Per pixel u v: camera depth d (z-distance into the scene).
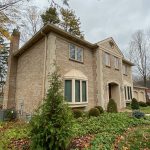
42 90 11.43
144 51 36.28
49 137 4.36
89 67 14.56
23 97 13.66
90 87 14.18
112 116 9.57
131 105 17.98
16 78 15.23
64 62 12.12
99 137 5.80
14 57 15.47
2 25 8.82
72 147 4.92
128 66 21.86
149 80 36.19
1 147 5.26
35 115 4.81
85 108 13.14
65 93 11.66
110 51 16.64
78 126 7.03
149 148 5.28
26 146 5.28
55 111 4.67
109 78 15.75
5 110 12.94
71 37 12.77
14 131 7.20
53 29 11.51
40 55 12.56
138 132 6.73
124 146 5.36
